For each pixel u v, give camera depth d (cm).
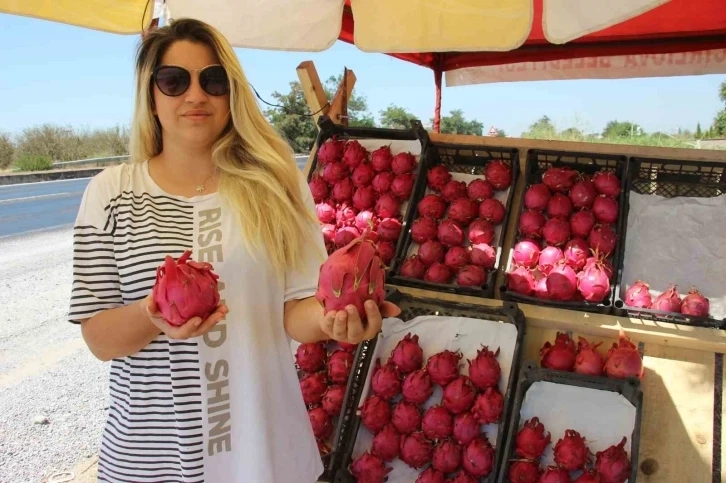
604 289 222
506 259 256
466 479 200
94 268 134
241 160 144
